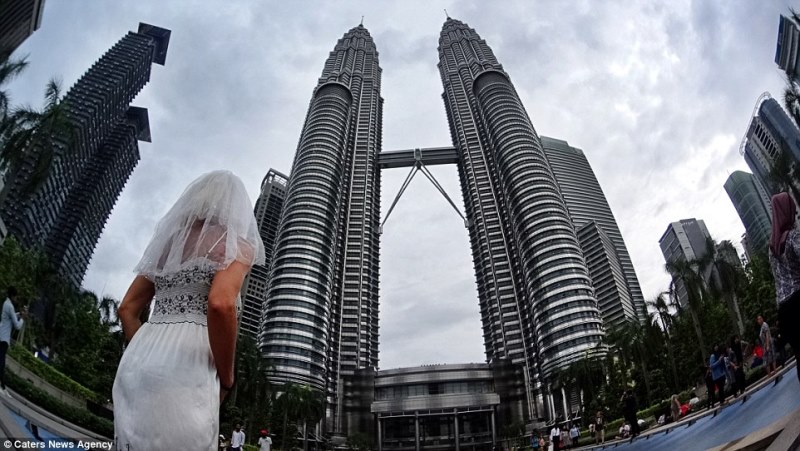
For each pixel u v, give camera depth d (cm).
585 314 12612
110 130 18962
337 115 19950
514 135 17412
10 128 3497
